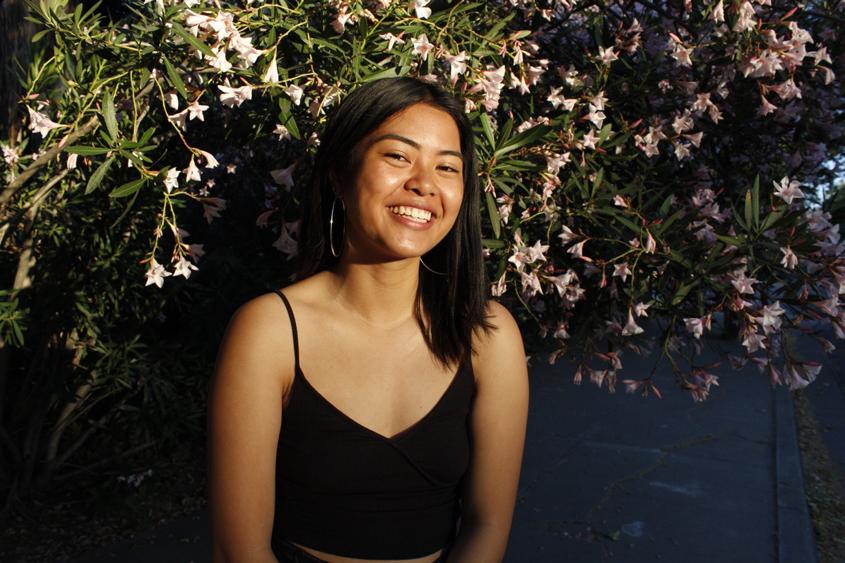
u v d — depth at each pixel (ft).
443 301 4.47
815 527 14.16
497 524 4.45
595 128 9.38
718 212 8.61
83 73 8.33
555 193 8.70
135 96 7.34
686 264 7.94
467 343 4.39
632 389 8.93
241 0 7.48
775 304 7.66
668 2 9.91
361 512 3.99
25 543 11.71
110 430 13.67
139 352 13.85
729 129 10.28
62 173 10.11
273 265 13.91
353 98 4.20
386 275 4.21
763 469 16.60
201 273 14.29
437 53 7.65
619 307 8.88
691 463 16.87
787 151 10.96
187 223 13.48
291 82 7.45
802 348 28.78
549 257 8.79
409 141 4.03
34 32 11.81
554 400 21.67
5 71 11.35
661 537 13.21
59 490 13.30
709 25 8.84
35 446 12.65
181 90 6.66
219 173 12.26
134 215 11.42
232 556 3.80
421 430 4.15
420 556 4.14
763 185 9.98
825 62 10.19
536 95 9.52
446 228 4.21
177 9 6.53
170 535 12.32
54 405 13.75
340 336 4.17
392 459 4.03
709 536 13.30
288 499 4.04
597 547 12.78
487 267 8.68
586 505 14.48
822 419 21.13
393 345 4.28
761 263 7.96
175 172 6.90
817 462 17.76
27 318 11.21
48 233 11.61
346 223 4.28
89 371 12.93
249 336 3.94
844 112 11.09
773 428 19.47
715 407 21.17
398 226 4.06
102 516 12.71
